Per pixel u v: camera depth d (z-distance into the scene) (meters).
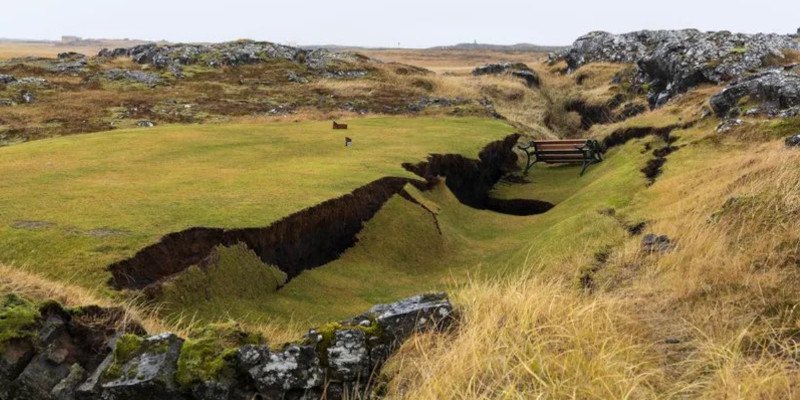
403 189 14.05
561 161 22.67
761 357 4.74
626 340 5.32
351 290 10.42
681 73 27.55
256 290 9.32
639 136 21.31
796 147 11.86
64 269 7.96
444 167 17.77
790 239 7.18
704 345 5.12
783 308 5.81
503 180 21.23
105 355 5.02
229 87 36.16
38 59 39.06
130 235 9.02
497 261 12.04
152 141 17.86
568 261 9.61
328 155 16.59
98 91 33.25
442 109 31.05
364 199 12.70
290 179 13.16
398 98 34.47
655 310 6.40
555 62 53.22
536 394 4.41
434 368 4.88
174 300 8.15
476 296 5.95
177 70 38.94
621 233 10.50
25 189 11.60
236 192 11.80
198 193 11.63
